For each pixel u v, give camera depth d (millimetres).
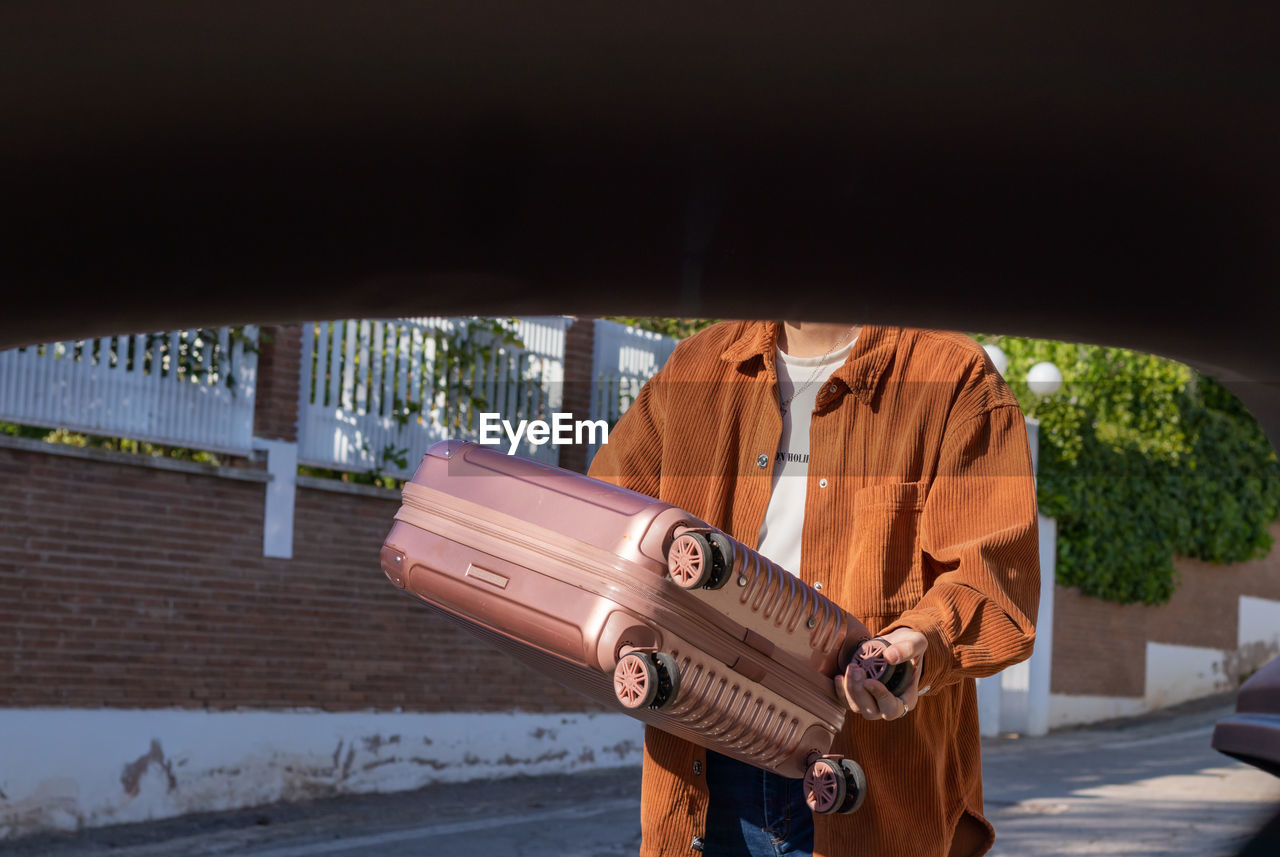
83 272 1230
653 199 1062
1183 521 17141
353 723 9133
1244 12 850
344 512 9234
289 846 7289
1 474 7367
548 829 8008
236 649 8492
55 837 7250
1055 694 15648
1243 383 1381
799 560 2270
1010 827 7957
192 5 889
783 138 988
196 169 1064
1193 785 9992
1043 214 1058
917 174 1019
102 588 7781
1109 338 1303
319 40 924
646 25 895
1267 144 956
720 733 1832
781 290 1193
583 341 9180
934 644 1931
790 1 871
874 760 2107
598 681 1835
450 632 9891
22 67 943
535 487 1897
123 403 8086
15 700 7312
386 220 1117
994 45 896
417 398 9602
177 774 8031
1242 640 18969
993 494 2133
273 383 8891
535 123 989
